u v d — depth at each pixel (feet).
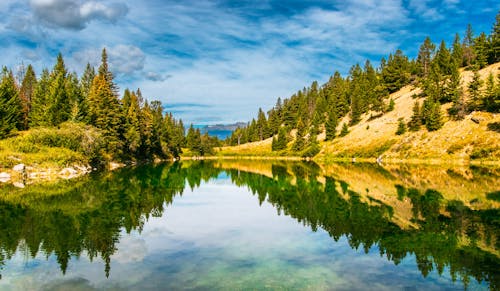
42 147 171.32
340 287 36.55
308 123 532.32
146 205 89.10
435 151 253.03
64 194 102.32
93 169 192.03
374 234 59.41
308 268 42.47
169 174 187.01
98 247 51.90
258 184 141.79
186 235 59.62
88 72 325.01
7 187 113.80
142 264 43.93
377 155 291.17
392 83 482.28
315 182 143.54
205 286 36.55
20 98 259.60
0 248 51.16
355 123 415.44
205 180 158.81
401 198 96.22
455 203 87.20
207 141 547.49
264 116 598.75
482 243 53.31
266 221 70.95
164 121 486.38
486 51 377.09
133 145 281.13
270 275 39.93
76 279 38.86
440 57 444.96
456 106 278.46
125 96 385.91
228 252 49.34
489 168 179.73
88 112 230.27
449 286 37.06
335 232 61.11
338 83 577.84
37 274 40.47
